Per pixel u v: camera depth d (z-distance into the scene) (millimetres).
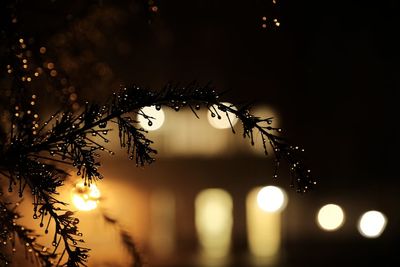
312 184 1825
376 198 24766
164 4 7707
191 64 22219
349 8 7074
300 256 27938
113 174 29125
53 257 1924
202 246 32375
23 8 2951
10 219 1998
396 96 18047
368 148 19109
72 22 3084
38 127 2240
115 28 4316
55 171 1961
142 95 1897
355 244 25734
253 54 16562
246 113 1862
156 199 31609
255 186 32719
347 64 15398
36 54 2758
